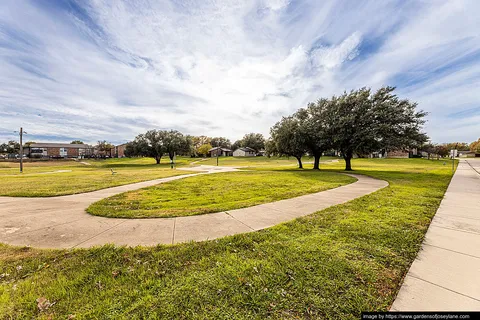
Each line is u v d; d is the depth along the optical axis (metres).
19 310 1.81
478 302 1.80
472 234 3.43
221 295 1.96
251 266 2.47
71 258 2.77
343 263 2.50
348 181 10.81
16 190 8.32
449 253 2.77
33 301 1.92
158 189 8.83
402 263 2.51
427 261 2.55
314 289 2.03
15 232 3.78
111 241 3.37
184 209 5.37
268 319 1.67
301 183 10.27
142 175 15.22
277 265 2.49
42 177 13.98
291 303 1.85
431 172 16.25
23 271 2.46
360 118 16.42
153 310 1.77
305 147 20.73
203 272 2.37
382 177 12.63
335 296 1.93
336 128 17.36
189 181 11.44
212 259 2.69
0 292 2.06
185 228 3.93
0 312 1.80
